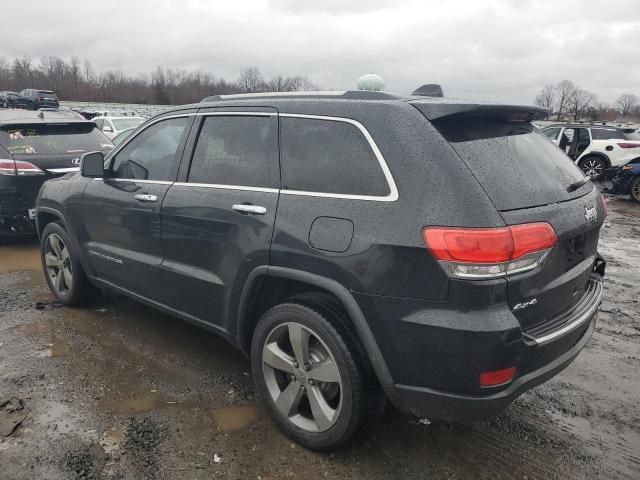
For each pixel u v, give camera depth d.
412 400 2.48
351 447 2.89
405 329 2.38
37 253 6.64
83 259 4.36
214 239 3.15
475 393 2.33
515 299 2.33
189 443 2.88
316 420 2.78
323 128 2.79
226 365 3.76
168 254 3.52
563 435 3.06
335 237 2.56
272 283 3.01
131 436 2.92
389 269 2.39
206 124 3.42
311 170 2.78
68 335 4.17
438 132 2.45
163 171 3.62
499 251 2.22
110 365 3.71
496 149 2.56
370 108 2.64
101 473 2.63
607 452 2.92
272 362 2.93
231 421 3.10
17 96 41.72
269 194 2.90
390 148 2.50
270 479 2.63
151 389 3.41
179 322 4.46
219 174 3.23
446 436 3.01
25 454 2.74
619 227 9.61
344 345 2.60
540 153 2.83
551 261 2.48
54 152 6.75
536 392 3.54
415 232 2.33
